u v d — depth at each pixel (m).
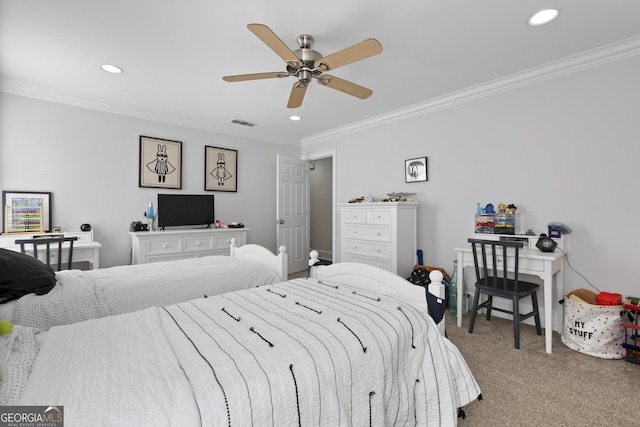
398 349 1.25
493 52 2.31
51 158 3.06
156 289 1.99
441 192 3.37
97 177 3.33
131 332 1.17
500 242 2.31
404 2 1.73
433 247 3.45
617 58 2.29
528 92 2.73
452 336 2.53
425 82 2.86
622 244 2.30
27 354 0.99
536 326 2.56
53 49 2.23
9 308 1.51
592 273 2.43
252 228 4.68
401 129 3.75
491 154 2.98
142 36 2.06
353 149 4.36
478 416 1.55
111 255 3.43
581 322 2.23
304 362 1.00
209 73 2.64
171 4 1.73
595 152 2.41
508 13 1.84
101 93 3.11
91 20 1.88
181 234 3.56
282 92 3.08
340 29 1.99
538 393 1.74
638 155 2.23
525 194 2.76
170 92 3.07
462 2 1.74
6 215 2.83
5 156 2.84
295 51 2.04
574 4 1.76
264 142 4.82
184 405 0.76
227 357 0.98
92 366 0.91
